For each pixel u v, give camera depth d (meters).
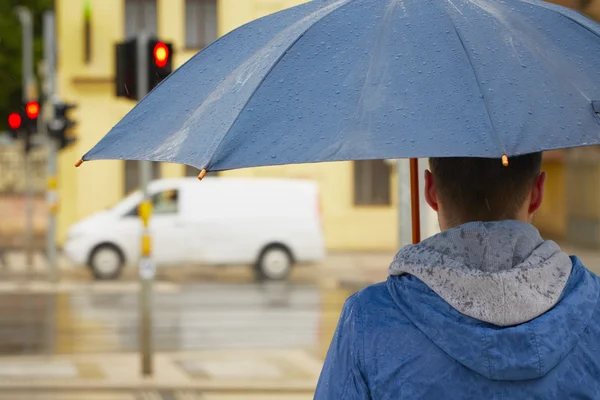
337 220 40.50
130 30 40.41
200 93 2.87
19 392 13.44
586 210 38.47
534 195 2.69
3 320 21.55
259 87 2.60
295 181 30.05
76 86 40.47
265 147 2.46
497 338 2.36
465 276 2.43
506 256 2.49
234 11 39.91
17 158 52.69
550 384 2.40
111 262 29.64
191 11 39.97
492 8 2.84
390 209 40.78
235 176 39.56
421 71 2.55
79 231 29.72
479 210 2.59
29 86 37.62
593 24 2.90
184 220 29.50
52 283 28.53
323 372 2.58
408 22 2.70
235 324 20.83
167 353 16.89
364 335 2.49
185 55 39.94
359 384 2.48
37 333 19.58
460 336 2.38
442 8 2.75
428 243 2.55
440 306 2.44
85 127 40.53
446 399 2.39
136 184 40.22
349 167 40.50
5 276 31.06
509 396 2.38
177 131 2.77
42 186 52.69
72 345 18.02
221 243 29.55
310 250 29.88
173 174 40.09
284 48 2.68
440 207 2.66
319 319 21.70
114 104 40.66
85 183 39.88
